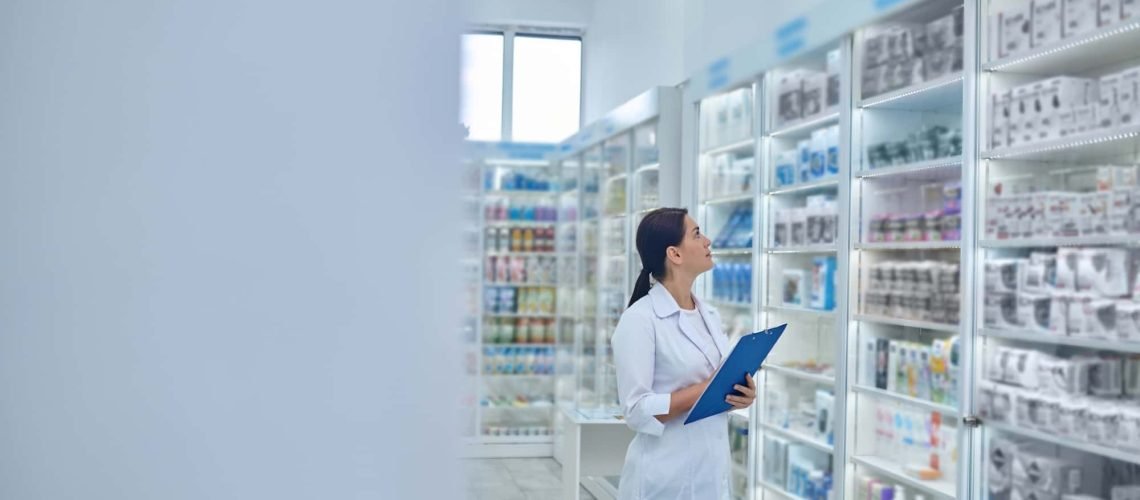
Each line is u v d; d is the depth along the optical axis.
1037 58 3.75
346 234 0.65
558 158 10.38
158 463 0.64
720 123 6.64
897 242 4.64
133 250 0.63
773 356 5.95
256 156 0.64
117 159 0.63
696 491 2.70
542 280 10.51
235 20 0.64
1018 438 3.95
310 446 0.64
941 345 4.36
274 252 0.64
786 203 5.99
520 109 11.79
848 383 4.97
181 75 0.63
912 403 4.50
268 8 0.64
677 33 7.73
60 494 0.63
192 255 0.63
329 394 0.65
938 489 4.31
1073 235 3.57
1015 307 3.86
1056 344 3.79
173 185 0.63
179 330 0.63
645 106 7.46
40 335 0.63
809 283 5.62
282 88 0.64
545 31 11.81
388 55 0.65
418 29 0.66
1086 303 3.52
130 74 0.63
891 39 4.66
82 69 0.63
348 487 0.65
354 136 0.65
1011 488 3.92
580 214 9.63
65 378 0.63
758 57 5.90
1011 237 3.86
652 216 2.85
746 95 6.23
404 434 0.66
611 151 8.62
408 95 0.66
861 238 4.95
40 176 0.63
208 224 0.64
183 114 0.63
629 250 7.98
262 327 0.64
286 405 0.64
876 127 4.93
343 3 0.65
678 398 2.63
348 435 0.65
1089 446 3.49
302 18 0.64
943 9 4.40
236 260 0.64
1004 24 3.87
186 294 0.64
